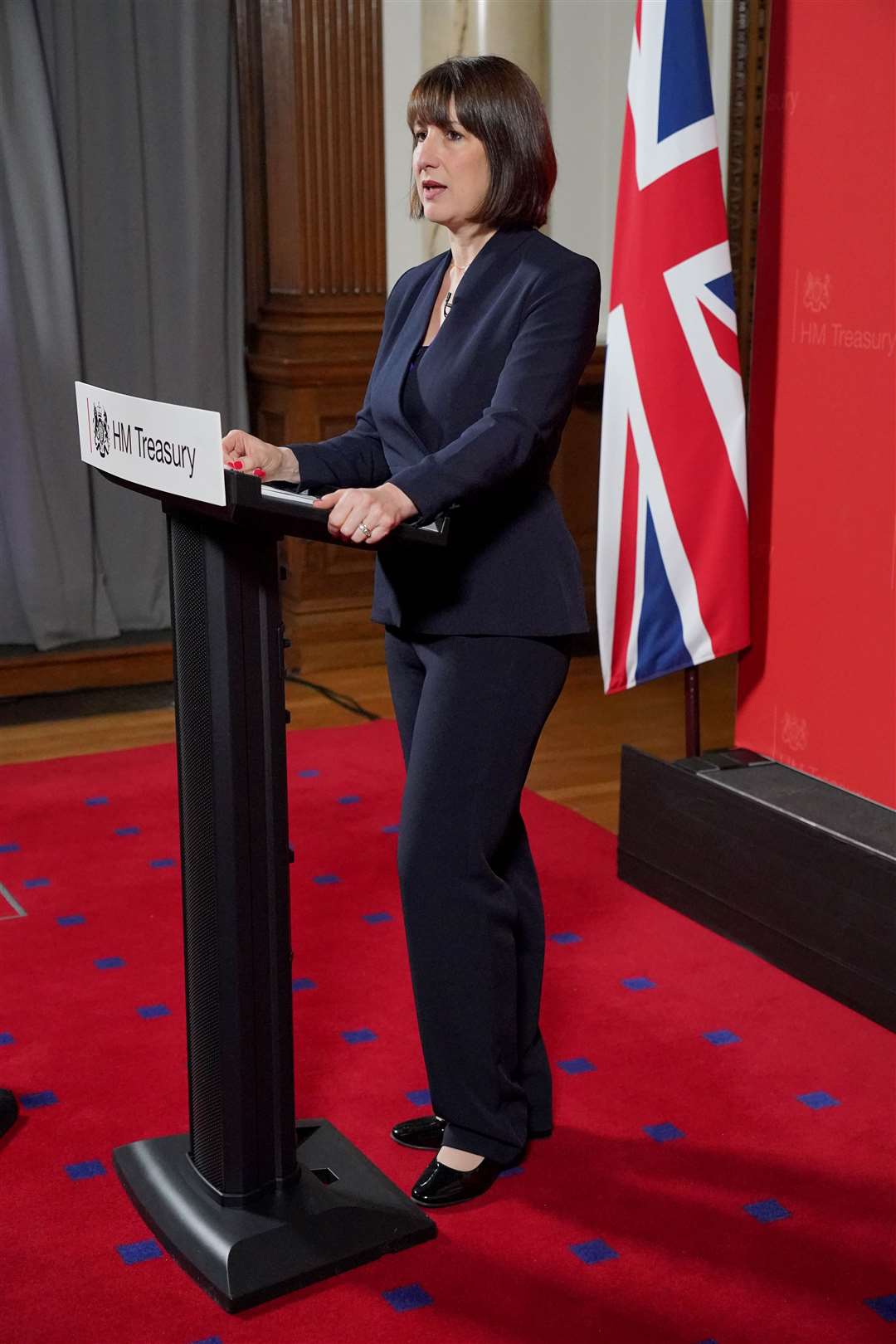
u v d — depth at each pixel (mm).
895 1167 2422
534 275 2074
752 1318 2035
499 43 5332
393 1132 2484
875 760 3221
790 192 3279
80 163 5383
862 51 3039
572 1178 2385
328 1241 2123
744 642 3490
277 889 2051
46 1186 2355
